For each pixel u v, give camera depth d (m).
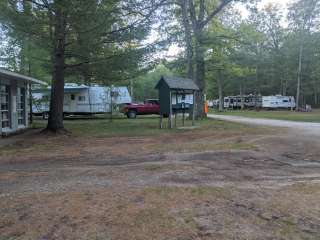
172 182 6.56
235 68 31.06
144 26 16.20
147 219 4.55
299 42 46.56
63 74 16.86
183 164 8.36
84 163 8.72
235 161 8.83
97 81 18.42
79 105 30.84
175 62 25.50
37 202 5.30
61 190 6.00
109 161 8.98
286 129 17.17
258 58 44.03
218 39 25.53
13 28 14.19
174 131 17.11
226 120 25.22
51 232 4.16
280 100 50.34
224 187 6.18
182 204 5.18
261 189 6.06
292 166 8.20
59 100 16.77
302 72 48.25
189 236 4.02
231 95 64.75
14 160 9.21
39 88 28.70
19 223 4.45
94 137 14.88
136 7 15.66
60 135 15.66
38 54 19.67
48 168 8.06
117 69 17.00
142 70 17.91
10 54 21.91
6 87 17.58
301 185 6.32
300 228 4.27
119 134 15.97
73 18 13.84
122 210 4.90
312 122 22.83
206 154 9.90
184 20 22.97
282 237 3.99
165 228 4.25
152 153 10.23
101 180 6.75
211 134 15.40
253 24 29.98
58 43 15.66
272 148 10.91
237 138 13.56
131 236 4.02
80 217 4.64
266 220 4.54
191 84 20.84
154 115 34.06
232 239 3.93
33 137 15.15
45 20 14.11
